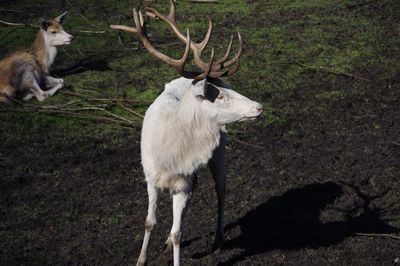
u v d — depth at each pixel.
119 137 36.12
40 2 54.91
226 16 53.06
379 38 49.69
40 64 42.12
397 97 41.25
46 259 26.05
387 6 55.56
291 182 32.00
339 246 27.25
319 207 30.11
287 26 51.31
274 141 35.88
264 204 30.17
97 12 53.22
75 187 31.27
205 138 23.16
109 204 29.95
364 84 42.88
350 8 55.19
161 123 23.45
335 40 49.06
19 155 34.09
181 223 23.81
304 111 39.28
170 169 23.34
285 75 43.78
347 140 36.12
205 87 22.47
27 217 28.94
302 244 27.38
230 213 29.44
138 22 24.12
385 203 30.56
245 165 33.44
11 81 40.44
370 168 33.34
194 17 52.66
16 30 49.25
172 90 25.28
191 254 26.50
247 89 41.69
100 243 27.11
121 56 46.25
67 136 36.16
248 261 26.16
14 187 31.22
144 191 31.03
